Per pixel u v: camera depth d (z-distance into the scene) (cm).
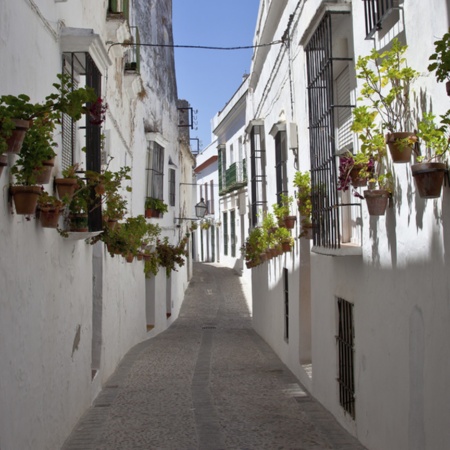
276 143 1227
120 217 875
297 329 1050
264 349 1395
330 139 711
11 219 470
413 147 470
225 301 2542
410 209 494
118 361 1183
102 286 987
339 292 739
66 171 628
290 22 1069
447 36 369
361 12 622
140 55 1559
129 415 789
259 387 969
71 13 726
